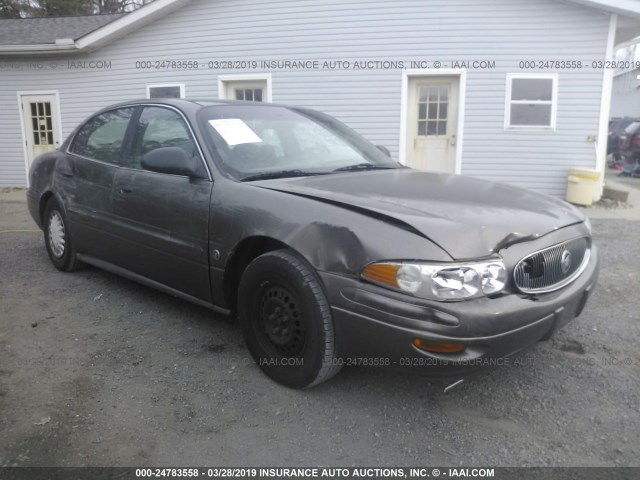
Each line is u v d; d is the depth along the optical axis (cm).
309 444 233
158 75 1127
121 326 353
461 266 222
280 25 1036
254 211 279
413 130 1029
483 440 236
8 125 1243
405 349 225
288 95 1056
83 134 438
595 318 377
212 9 1066
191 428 243
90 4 2966
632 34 1012
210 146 319
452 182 317
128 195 358
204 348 322
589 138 959
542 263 251
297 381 267
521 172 991
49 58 1191
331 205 257
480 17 956
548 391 277
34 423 244
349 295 237
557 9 929
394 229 234
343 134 400
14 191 1203
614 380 289
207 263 306
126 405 260
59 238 460
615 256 553
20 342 328
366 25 998
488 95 976
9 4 2617
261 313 282
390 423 248
